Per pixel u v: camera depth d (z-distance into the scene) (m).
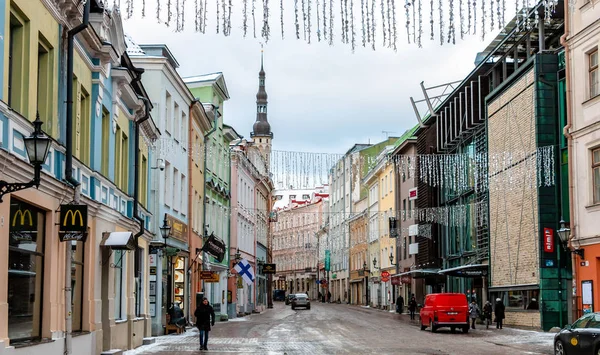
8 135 13.02
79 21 17.31
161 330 32.41
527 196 35.44
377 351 24.00
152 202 32.84
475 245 45.31
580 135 29.75
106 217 21.08
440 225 54.34
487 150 41.12
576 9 30.11
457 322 34.41
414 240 61.28
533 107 34.75
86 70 19.08
